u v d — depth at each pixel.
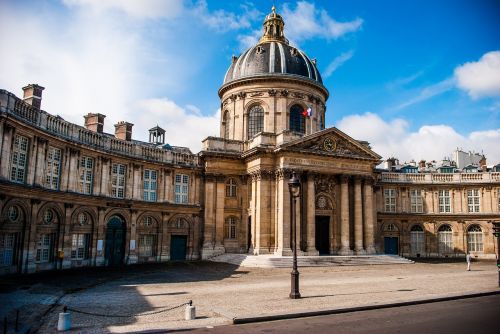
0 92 17.28
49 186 21.02
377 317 10.88
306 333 9.13
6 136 17.61
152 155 28.00
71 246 22.44
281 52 33.94
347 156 29.00
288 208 26.94
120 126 27.98
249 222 30.03
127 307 11.72
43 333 8.89
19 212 18.98
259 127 33.03
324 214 29.03
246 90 33.44
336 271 22.14
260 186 27.81
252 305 12.01
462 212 35.34
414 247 35.75
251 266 24.02
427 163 44.62
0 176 17.28
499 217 34.25
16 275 18.27
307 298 13.24
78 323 9.80
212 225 29.38
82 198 22.88
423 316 11.00
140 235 26.98
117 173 25.95
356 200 29.42
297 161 27.75
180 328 9.51
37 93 21.36
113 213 25.20
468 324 10.02
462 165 45.72
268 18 36.75
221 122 35.81
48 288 15.13
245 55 34.97
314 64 37.88
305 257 25.38
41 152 20.19
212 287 15.75
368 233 29.42
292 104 33.00
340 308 11.58
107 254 24.91
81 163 23.45
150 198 27.84
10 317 10.32
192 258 28.98
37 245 20.30
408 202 36.06
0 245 17.83
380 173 35.38
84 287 15.63
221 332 9.20
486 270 23.53
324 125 35.69
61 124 21.84
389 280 18.25
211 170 29.80
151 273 20.61
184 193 29.53
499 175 35.16
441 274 21.03
